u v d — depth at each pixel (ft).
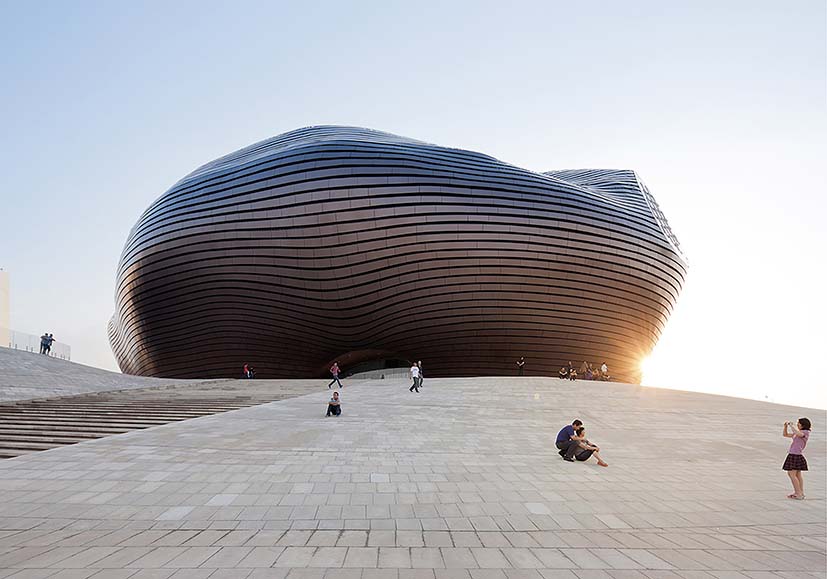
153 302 129.90
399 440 36.29
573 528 19.21
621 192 134.21
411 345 116.67
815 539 18.70
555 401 62.59
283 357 125.70
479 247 108.17
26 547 15.98
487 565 14.98
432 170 109.70
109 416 44.83
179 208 122.11
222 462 27.99
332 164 110.22
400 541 17.17
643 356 129.90
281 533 17.79
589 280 114.11
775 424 52.65
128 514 19.75
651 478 28.19
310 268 111.45
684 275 134.92
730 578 14.37
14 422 41.22
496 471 28.25
